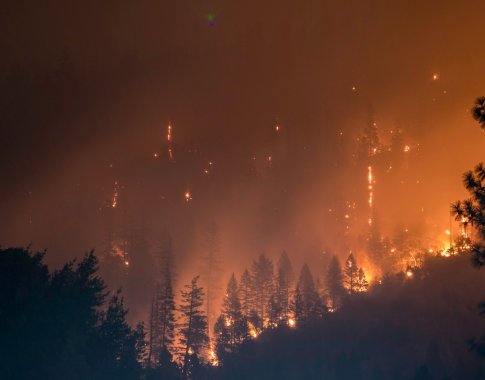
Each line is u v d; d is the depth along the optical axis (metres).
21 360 21.72
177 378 51.44
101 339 28.14
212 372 56.50
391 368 50.41
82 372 23.91
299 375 51.59
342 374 49.44
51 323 23.77
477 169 15.20
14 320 22.36
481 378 45.88
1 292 23.48
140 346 33.84
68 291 26.50
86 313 27.56
